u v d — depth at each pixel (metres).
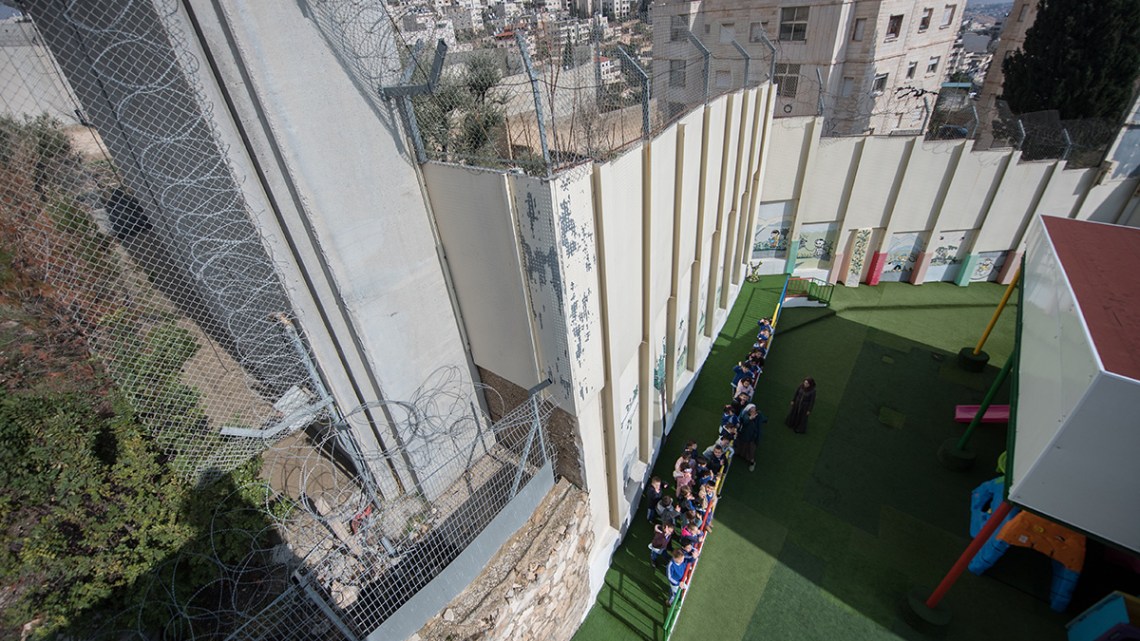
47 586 5.19
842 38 21.45
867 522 9.70
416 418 6.50
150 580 5.53
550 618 7.26
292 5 4.81
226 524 6.11
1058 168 14.93
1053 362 6.45
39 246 5.49
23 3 4.68
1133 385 4.80
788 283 16.89
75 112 5.24
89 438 5.65
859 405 12.47
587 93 6.72
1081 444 5.34
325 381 6.82
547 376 6.89
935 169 15.42
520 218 5.69
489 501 7.77
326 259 5.73
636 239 7.47
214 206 5.62
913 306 16.23
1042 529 7.71
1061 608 8.02
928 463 10.81
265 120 5.00
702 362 13.73
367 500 6.85
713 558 9.27
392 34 5.71
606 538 9.08
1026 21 24.83
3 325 5.54
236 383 6.75
